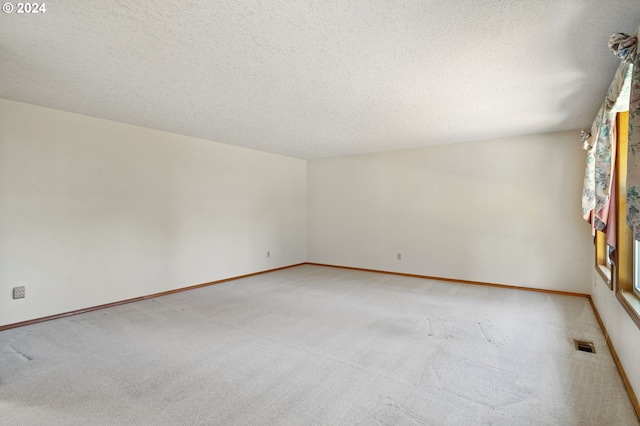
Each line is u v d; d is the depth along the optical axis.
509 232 4.59
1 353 2.54
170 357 2.48
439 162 5.12
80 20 1.73
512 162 4.54
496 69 2.33
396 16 1.68
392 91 2.77
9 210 3.10
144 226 4.12
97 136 3.69
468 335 2.91
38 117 3.26
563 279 4.25
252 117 3.61
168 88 2.74
